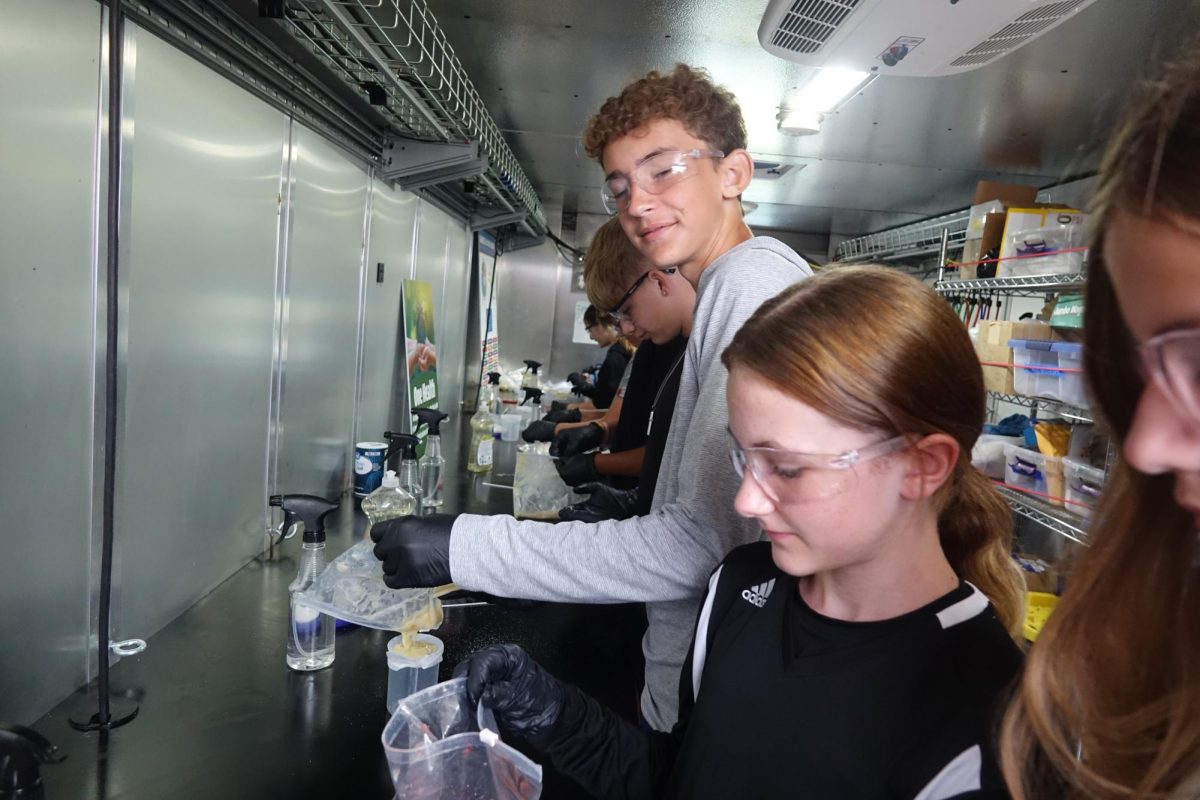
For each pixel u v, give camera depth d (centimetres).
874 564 59
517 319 552
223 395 152
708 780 64
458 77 183
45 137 94
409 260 292
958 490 68
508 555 86
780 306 61
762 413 57
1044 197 300
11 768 72
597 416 333
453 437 361
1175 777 40
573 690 81
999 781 50
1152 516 44
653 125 91
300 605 122
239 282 155
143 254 119
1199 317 29
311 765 98
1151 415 32
